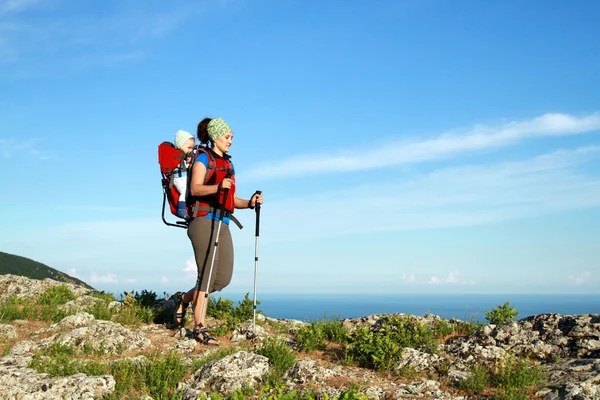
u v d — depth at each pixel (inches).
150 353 303.9
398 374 275.1
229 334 374.0
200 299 340.2
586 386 229.0
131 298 445.1
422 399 232.4
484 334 319.0
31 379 227.6
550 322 313.9
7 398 215.3
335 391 237.0
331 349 337.7
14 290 481.7
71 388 223.8
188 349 321.4
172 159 341.1
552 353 289.0
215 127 335.0
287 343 340.8
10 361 260.4
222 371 250.4
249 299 437.7
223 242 342.3
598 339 285.9
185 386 244.1
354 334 329.1
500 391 239.5
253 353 274.7
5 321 378.0
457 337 348.5
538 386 245.9
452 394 241.6
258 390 242.1
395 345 287.4
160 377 244.5
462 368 275.4
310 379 258.2
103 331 324.5
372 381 262.1
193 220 335.6
